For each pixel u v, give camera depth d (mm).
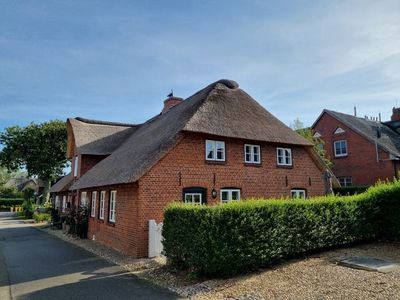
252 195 15711
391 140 29562
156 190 12758
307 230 9914
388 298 6070
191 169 13930
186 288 7727
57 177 48594
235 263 8281
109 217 15477
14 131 46312
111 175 14797
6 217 42531
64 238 19000
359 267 8188
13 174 92500
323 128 31891
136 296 7312
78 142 24219
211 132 14320
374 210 11766
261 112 18359
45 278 9227
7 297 7570
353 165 28734
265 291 7016
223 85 18453
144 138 18656
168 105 24781
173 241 9414
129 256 12250
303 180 17859
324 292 6660
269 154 16812
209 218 8195
